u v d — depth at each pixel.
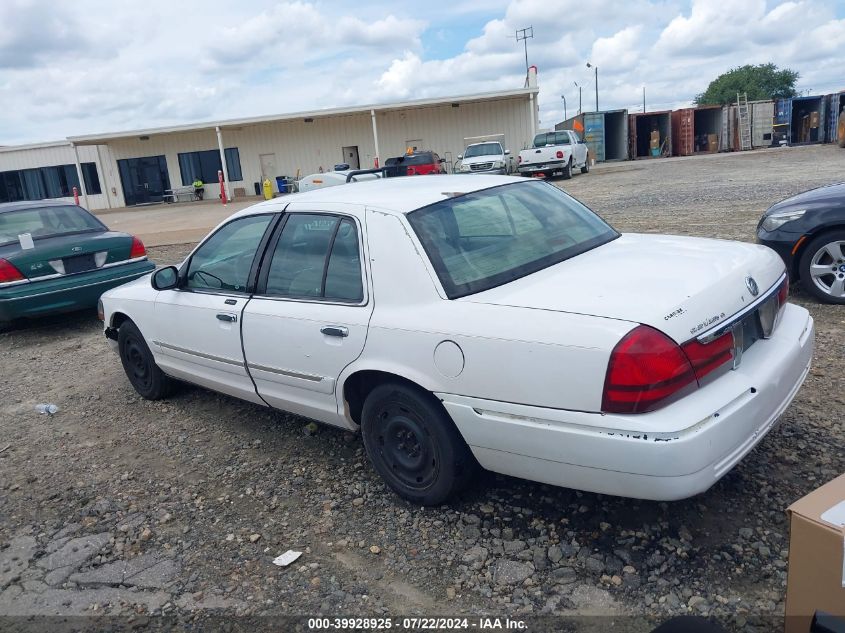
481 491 3.63
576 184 23.62
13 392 6.18
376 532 3.40
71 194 38.00
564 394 2.75
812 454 3.62
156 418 5.17
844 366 4.75
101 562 3.37
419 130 33.72
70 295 7.81
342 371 3.59
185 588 3.11
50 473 4.41
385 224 3.47
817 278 6.19
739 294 2.99
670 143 41.75
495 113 32.94
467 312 3.07
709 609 2.65
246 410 5.15
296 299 3.86
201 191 35.56
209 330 4.43
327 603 2.92
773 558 2.89
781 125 38.69
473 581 2.97
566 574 2.94
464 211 3.64
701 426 2.59
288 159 35.03
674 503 3.31
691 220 11.62
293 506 3.73
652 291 2.89
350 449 4.34
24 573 3.34
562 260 3.52
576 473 2.83
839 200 6.03
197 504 3.85
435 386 3.17
